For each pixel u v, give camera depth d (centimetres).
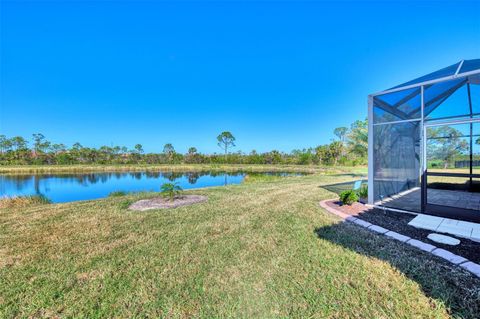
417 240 353
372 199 592
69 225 449
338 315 192
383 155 613
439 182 741
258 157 3906
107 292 226
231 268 275
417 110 533
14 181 1838
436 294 218
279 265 281
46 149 3644
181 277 255
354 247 333
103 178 2061
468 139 683
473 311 193
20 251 327
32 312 197
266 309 200
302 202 658
